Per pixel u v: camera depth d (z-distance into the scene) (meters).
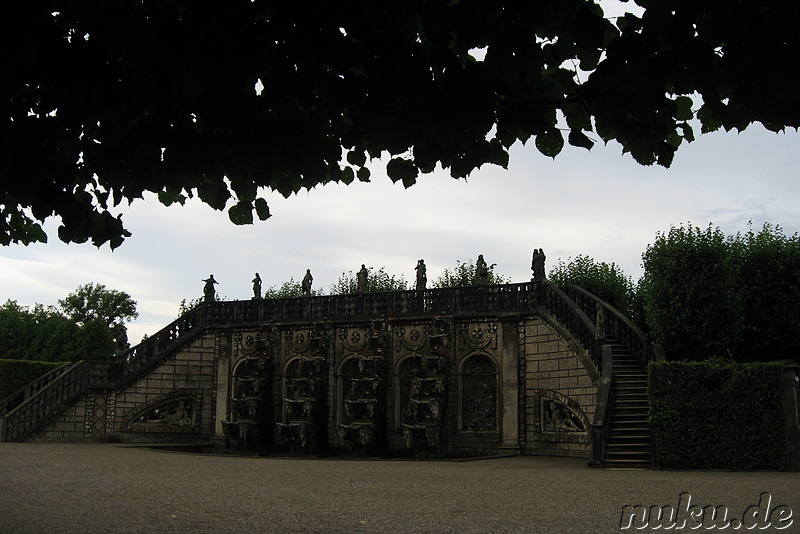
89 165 9.74
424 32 8.67
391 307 39.72
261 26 8.66
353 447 37.00
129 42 8.51
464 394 37.31
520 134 9.62
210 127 9.45
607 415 27.03
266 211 10.97
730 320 31.81
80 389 40.84
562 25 8.27
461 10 8.11
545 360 34.50
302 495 17.06
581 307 36.75
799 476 21.72
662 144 8.93
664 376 24.94
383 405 38.00
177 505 15.09
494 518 13.50
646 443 26.16
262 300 43.09
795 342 32.75
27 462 25.31
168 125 9.37
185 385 42.97
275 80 8.90
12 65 8.44
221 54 8.53
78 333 74.50
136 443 41.38
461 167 9.57
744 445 23.98
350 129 9.58
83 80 8.78
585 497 16.59
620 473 23.14
